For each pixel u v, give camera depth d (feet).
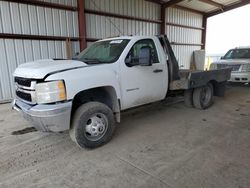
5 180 8.64
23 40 24.41
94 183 8.36
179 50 50.47
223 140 12.19
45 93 9.66
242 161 9.78
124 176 8.79
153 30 41.75
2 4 22.44
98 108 11.18
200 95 18.07
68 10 27.89
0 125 15.40
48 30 26.32
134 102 13.44
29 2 24.17
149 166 9.52
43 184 8.35
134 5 36.78
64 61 11.89
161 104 20.67
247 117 16.56
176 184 8.18
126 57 12.80
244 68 27.91
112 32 33.96
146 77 13.84
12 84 24.35
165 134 13.21
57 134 13.46
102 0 31.73
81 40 29.35
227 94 25.84
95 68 11.23
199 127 14.38
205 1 45.39
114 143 11.98
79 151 11.11
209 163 9.66
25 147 11.68
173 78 16.01
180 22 48.55
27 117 10.49
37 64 11.27
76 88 10.19
